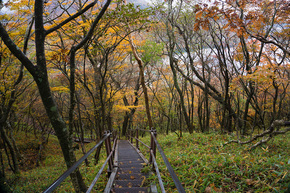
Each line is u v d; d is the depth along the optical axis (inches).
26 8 340.2
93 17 331.0
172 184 183.9
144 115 1021.2
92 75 506.3
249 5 314.5
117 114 782.5
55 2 299.7
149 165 236.8
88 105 685.3
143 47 621.6
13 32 336.5
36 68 164.1
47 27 325.4
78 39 347.6
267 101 556.1
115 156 300.0
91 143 925.8
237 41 485.4
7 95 401.7
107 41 385.4
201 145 354.9
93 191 205.6
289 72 398.9
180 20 514.0
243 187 160.2
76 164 87.7
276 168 178.7
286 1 303.1
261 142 273.9
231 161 208.1
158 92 924.6
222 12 226.1
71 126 230.8
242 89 425.1
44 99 171.8
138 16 276.4
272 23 373.7
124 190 175.8
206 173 188.9
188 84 759.7
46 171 498.0
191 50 578.6
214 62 550.3
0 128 428.1
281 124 145.9
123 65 558.9
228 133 453.7
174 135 564.7
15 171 442.9
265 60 415.5
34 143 778.8
